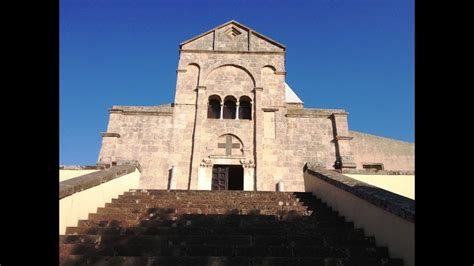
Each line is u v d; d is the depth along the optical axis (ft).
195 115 68.13
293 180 63.72
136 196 35.09
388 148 84.53
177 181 63.21
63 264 18.40
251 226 25.72
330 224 26.27
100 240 22.03
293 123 67.87
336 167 63.46
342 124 67.26
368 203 23.72
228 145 66.23
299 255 20.27
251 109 69.31
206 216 27.37
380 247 20.56
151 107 67.56
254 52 73.41
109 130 64.54
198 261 18.65
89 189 28.30
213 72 71.72
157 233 23.80
